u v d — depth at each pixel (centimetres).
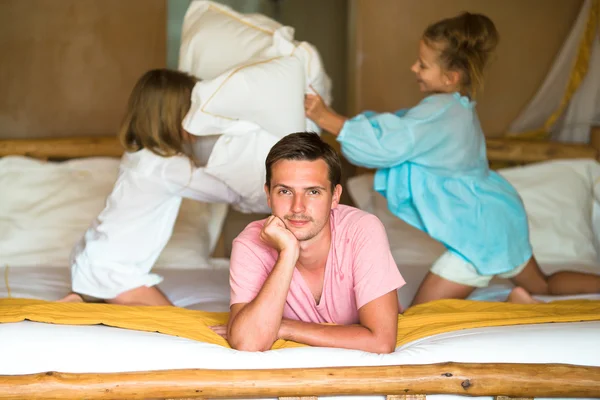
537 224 338
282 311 170
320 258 180
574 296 256
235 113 229
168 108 231
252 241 182
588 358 167
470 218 243
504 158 373
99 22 390
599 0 364
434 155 240
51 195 338
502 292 266
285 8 557
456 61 242
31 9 387
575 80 371
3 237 320
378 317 172
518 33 392
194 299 265
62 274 292
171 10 482
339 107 548
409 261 323
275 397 159
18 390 152
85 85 392
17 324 173
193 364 161
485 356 166
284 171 169
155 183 235
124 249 235
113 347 163
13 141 374
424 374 159
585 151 372
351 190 370
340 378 158
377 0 391
